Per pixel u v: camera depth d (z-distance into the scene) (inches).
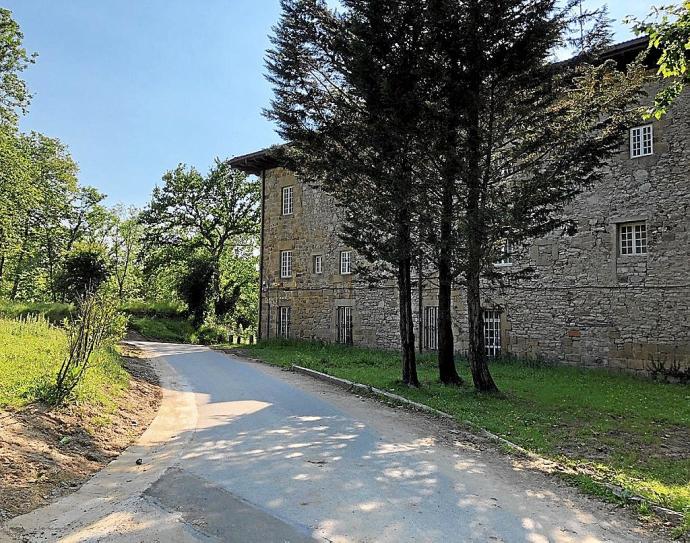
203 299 1283.2
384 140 450.3
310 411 370.3
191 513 178.1
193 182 1425.9
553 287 668.7
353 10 451.2
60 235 1611.7
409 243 462.6
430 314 791.7
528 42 403.2
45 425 254.5
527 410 386.9
